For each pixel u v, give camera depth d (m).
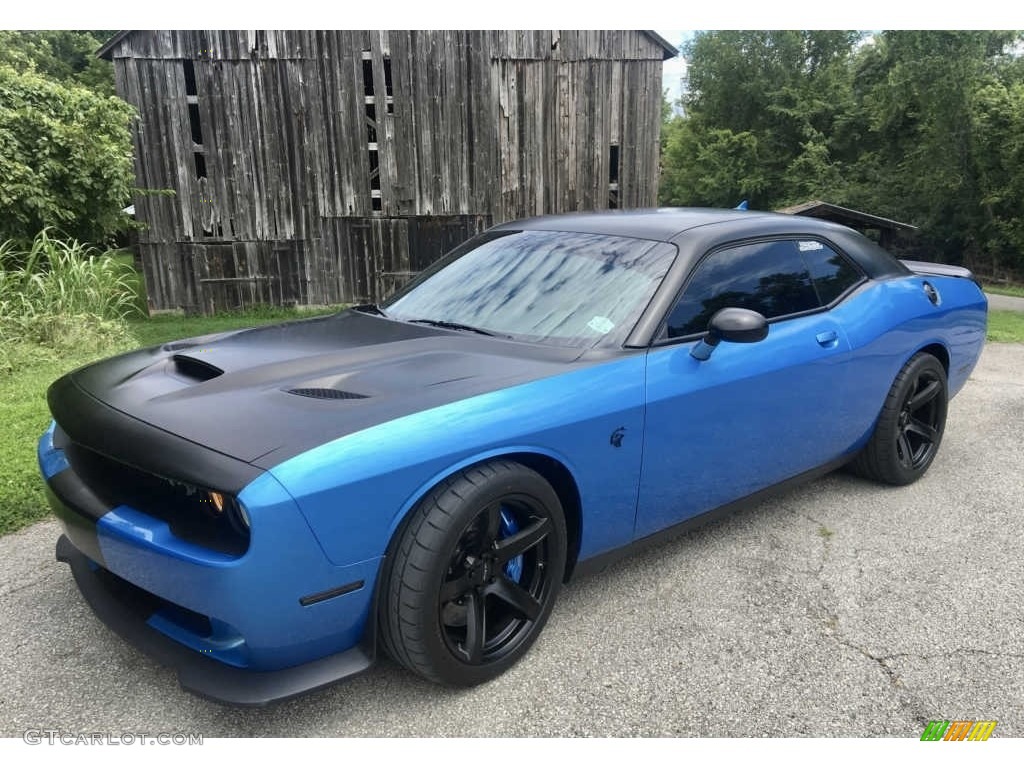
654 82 15.43
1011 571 3.30
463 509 2.21
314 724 2.28
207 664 2.14
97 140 10.88
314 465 2.00
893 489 4.28
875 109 33.38
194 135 15.36
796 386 3.34
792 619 2.89
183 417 2.21
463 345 2.88
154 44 13.83
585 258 3.26
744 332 2.72
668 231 3.27
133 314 14.70
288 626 2.04
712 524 3.77
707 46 44.84
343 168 14.82
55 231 10.56
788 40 42.41
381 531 2.12
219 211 14.61
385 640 2.29
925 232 31.77
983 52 24.97
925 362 4.19
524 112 15.09
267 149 14.52
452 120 14.90
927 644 2.74
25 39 28.83
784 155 42.47
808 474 3.75
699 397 2.91
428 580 2.17
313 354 2.74
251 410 2.23
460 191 15.17
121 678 2.48
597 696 2.42
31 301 7.77
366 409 2.25
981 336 4.80
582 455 2.58
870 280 3.99
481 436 2.29
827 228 3.92
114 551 2.20
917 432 4.32
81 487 2.38
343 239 15.10
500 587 2.45
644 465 2.81
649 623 2.85
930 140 28.14
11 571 3.19
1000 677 2.54
